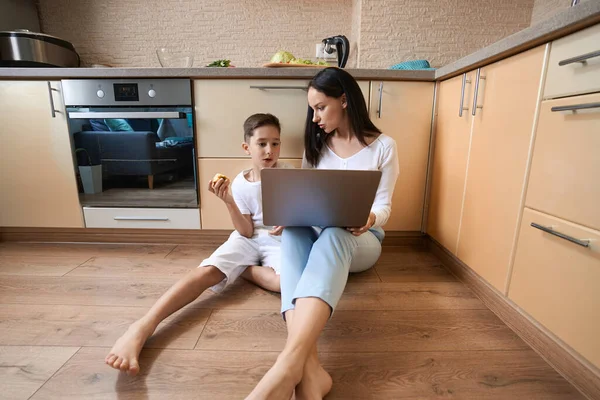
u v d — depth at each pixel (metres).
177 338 0.92
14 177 1.56
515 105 0.96
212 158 1.51
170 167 1.53
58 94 1.46
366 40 1.84
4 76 1.42
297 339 0.67
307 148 1.28
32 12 1.98
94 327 0.97
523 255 0.93
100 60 2.07
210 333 0.95
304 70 1.39
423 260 1.50
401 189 1.56
